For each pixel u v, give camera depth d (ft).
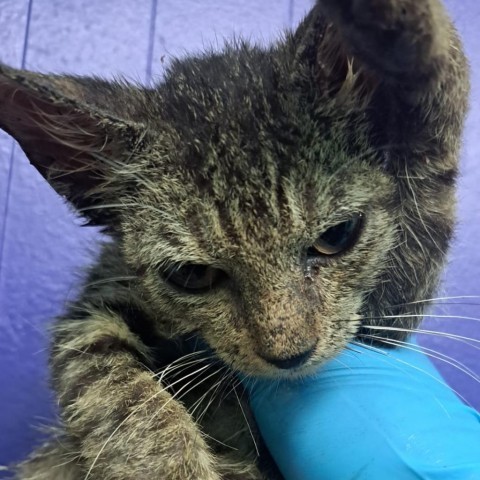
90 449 0.35
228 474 0.39
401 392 0.38
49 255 0.59
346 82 0.34
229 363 0.36
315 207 0.33
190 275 0.35
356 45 0.31
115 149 0.36
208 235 0.33
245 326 0.34
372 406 0.36
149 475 0.34
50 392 0.43
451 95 0.39
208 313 0.36
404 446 0.34
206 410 0.39
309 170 0.34
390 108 0.36
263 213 0.33
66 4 0.62
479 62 0.60
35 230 0.60
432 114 0.38
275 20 0.63
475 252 0.59
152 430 0.35
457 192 0.51
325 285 0.35
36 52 0.61
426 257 0.42
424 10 0.30
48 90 0.31
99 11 0.62
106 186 0.37
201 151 0.34
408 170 0.39
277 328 0.33
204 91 0.37
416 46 0.31
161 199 0.35
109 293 0.41
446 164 0.41
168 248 0.35
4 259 0.59
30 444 0.55
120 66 0.61
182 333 0.38
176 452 0.35
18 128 0.35
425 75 0.34
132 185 0.36
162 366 0.40
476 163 0.60
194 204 0.34
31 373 0.57
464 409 0.39
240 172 0.33
